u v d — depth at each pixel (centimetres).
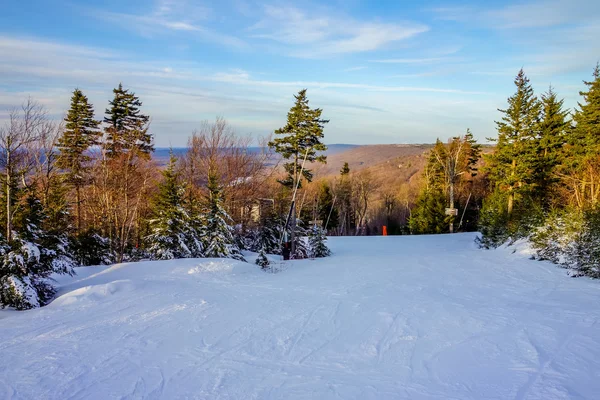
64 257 1341
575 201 2341
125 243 2394
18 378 603
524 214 2103
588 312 922
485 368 620
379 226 6494
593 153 2556
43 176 2184
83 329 855
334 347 737
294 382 584
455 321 871
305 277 1520
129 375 613
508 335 770
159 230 1988
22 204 1251
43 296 1165
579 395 521
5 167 1367
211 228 2102
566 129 3194
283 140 3005
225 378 600
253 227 3225
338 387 564
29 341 777
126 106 3372
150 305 1065
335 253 2403
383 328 840
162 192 2078
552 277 1370
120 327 868
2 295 1061
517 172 2983
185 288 1292
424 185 5303
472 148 5100
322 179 5966
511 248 1995
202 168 3225
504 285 1266
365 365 648
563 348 694
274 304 1071
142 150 3225
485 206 3338
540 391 534
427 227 4578
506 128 3006
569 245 1525
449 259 1894
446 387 557
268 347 740
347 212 6116
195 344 757
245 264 1725
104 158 2517
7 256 1105
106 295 1175
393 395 534
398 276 1470
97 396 544
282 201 3466
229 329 851
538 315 904
